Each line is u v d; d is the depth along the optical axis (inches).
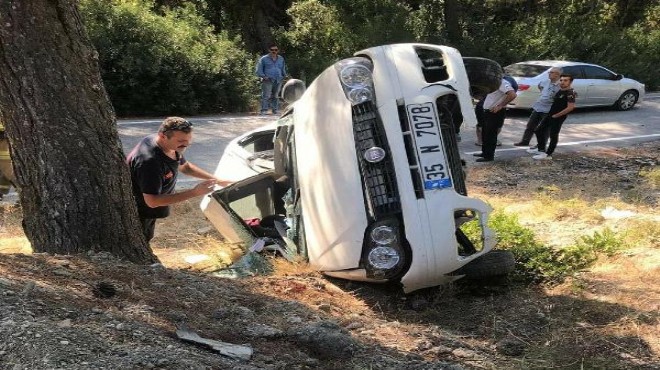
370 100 179.8
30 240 167.0
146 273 153.9
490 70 199.3
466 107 178.1
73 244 161.9
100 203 164.4
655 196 335.3
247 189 233.6
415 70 182.9
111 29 591.5
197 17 727.7
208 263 228.1
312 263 188.5
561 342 149.4
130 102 590.6
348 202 174.9
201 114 627.8
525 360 139.7
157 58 588.4
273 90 625.6
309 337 128.8
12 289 115.7
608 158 449.1
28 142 158.6
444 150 174.4
